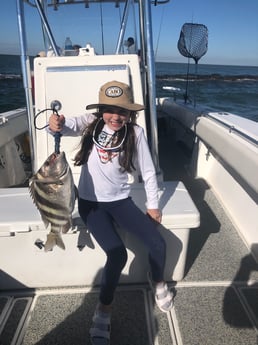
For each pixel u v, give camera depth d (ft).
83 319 7.12
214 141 11.74
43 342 6.59
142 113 9.22
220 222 10.92
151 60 8.87
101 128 6.46
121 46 10.95
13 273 7.71
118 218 6.73
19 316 7.21
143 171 6.76
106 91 6.16
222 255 9.20
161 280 7.07
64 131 6.50
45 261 7.61
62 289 7.95
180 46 15.15
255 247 9.20
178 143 19.88
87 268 7.75
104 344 6.25
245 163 8.84
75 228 7.18
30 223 7.06
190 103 18.86
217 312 7.25
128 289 7.95
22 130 14.57
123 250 6.37
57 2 10.32
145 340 6.61
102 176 6.43
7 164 12.97
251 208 10.02
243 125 11.89
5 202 7.96
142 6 9.86
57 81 8.84
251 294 7.78
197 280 8.23
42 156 9.20
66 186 5.52
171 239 7.62
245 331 6.78
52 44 10.25
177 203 7.86
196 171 15.12
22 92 69.97
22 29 8.45
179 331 6.80
